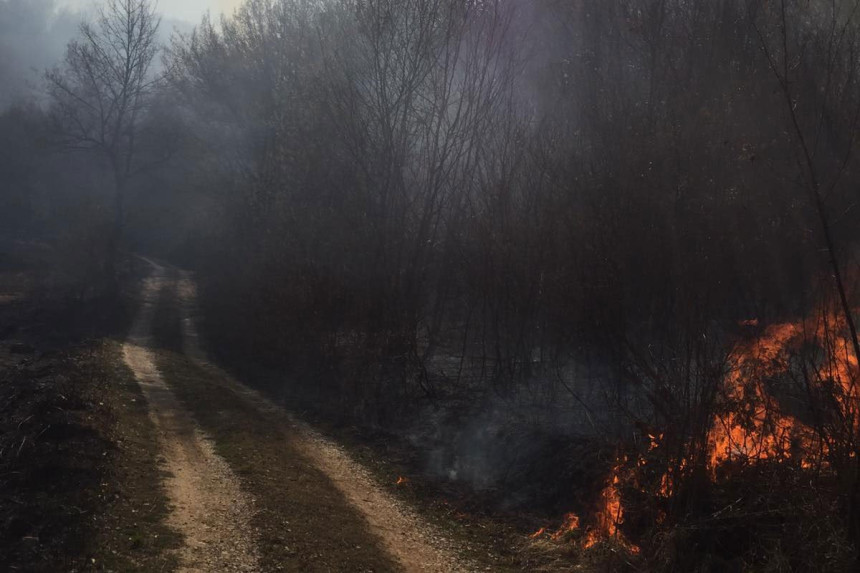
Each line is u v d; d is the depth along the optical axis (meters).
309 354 22.47
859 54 11.38
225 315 35.16
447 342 21.11
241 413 17.30
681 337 9.84
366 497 11.50
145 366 24.00
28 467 11.19
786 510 7.44
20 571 7.77
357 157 20.48
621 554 8.45
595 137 14.47
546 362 16.02
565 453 11.59
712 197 10.62
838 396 7.31
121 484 11.04
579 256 13.69
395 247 19.64
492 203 17.00
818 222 10.05
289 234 24.95
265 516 9.92
